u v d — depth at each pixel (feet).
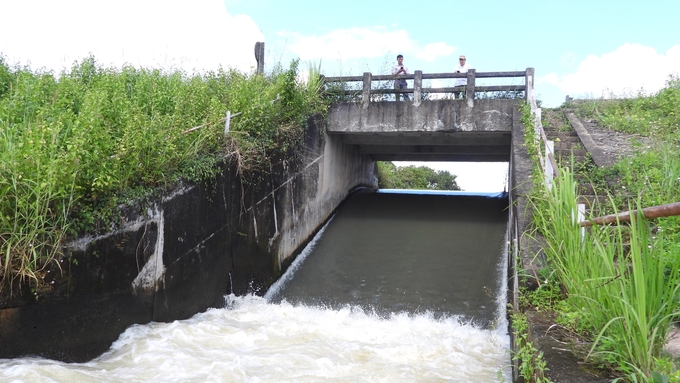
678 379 9.30
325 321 28.02
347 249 41.88
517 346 17.48
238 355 20.70
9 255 18.10
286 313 29.43
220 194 30.32
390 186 82.33
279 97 38.52
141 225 24.14
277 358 20.40
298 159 40.55
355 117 45.11
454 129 43.01
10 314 18.48
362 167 60.90
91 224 21.43
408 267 38.04
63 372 17.79
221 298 30.71
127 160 24.22
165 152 26.05
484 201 53.06
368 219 48.06
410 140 49.83
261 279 34.96
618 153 32.81
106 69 36.76
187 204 27.35
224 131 31.78
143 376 18.54
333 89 45.96
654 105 45.34
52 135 20.75
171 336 23.13
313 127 43.24
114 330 22.74
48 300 19.67
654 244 11.15
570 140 37.73
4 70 29.86
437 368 20.77
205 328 24.71
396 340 24.97
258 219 34.65
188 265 27.61
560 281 18.19
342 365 20.13
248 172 33.17
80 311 21.03
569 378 11.46
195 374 18.54
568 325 14.99
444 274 36.52
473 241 41.78
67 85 29.66
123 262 23.15
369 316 30.58
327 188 47.37
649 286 10.59
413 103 43.96
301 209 41.37
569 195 17.08
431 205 51.93
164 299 25.84
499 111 42.14
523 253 21.91
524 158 33.65
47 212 19.84
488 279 35.29
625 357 10.84
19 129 22.22
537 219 22.21
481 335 26.71
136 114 27.14
